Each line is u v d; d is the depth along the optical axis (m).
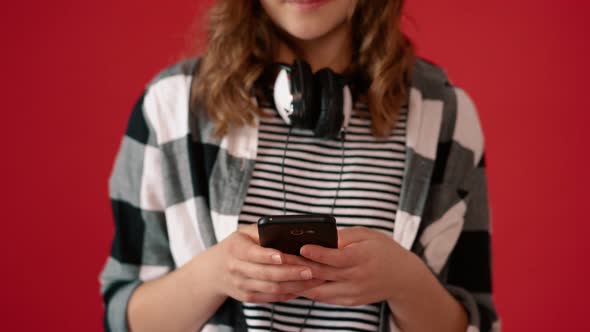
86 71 2.00
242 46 1.27
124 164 1.32
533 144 2.06
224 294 1.13
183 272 1.16
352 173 1.23
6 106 1.99
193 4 2.01
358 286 1.04
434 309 1.17
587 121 2.04
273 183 1.23
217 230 1.22
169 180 1.28
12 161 2.00
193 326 1.18
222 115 1.25
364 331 1.19
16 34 1.98
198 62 1.36
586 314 2.08
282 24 1.18
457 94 1.37
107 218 2.03
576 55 2.03
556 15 2.02
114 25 2.00
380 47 1.30
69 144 2.01
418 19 2.06
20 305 2.02
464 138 1.34
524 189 2.07
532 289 2.08
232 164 1.24
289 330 1.19
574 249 2.07
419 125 1.29
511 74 2.05
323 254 0.99
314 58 1.31
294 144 1.24
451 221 1.29
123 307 1.22
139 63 2.02
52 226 2.02
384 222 1.22
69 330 2.04
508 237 2.08
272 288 1.03
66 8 1.99
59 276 2.03
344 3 1.17
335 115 1.16
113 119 2.02
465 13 2.05
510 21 2.04
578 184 2.06
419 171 1.27
